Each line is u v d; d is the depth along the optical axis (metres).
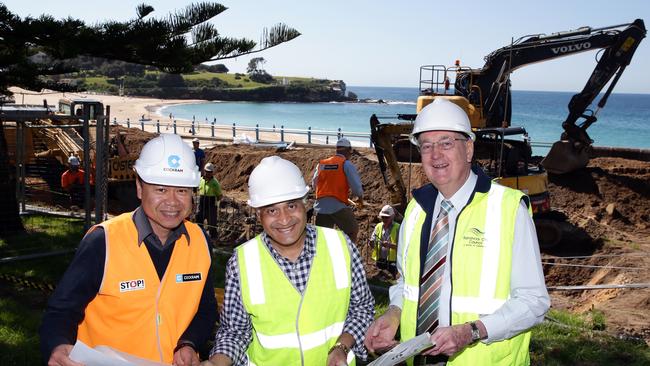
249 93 160.62
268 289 2.95
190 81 167.25
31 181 19.17
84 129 9.34
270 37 11.52
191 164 3.01
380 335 3.02
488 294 2.78
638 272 10.94
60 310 2.81
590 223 14.09
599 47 16.55
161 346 2.93
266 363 2.97
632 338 6.71
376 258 10.48
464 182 2.93
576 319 7.52
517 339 2.89
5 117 8.84
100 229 2.92
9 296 7.57
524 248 2.78
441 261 2.87
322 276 2.99
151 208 2.91
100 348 2.61
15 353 5.66
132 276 2.88
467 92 17.56
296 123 77.62
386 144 15.10
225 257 9.93
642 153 22.47
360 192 8.78
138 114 80.12
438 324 2.85
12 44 10.59
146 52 10.91
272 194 2.86
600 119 104.88
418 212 3.06
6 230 11.19
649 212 15.98
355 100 180.50
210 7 10.95
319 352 2.96
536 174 13.58
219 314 3.44
